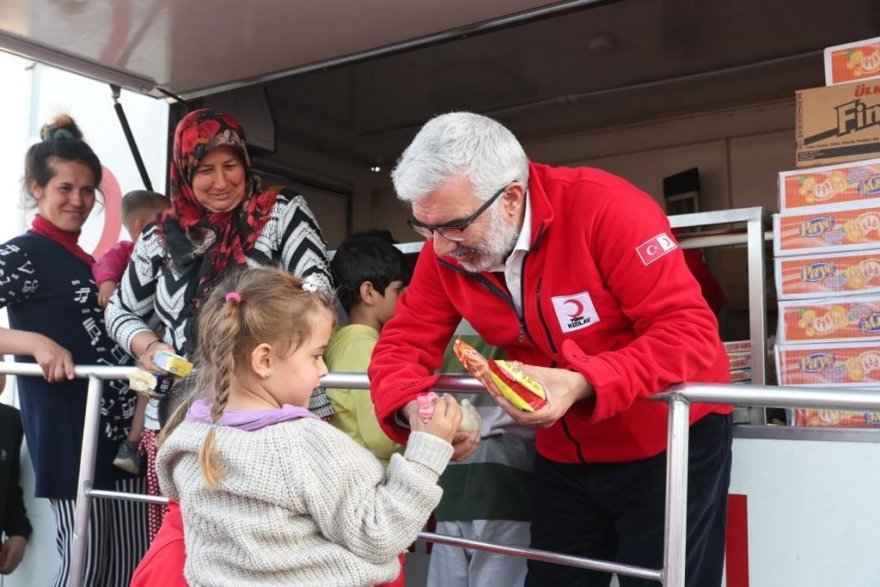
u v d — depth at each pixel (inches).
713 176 214.1
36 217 127.5
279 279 66.7
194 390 71.6
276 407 65.2
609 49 180.4
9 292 120.5
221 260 106.1
